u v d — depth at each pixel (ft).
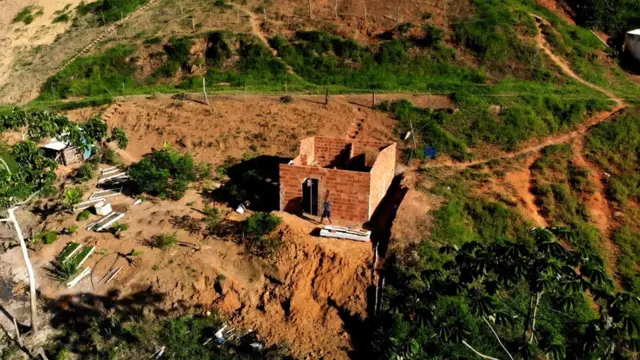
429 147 103.30
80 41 153.48
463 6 144.36
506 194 91.15
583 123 110.83
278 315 71.56
